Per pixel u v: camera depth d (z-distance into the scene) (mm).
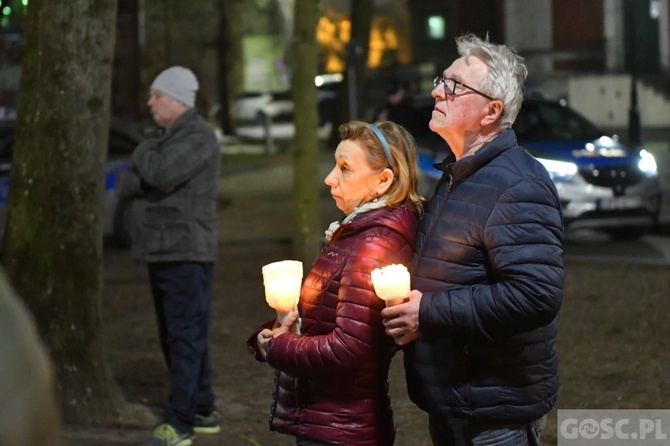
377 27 78312
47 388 2393
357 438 5469
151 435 9477
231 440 9461
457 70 5277
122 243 22016
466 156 5234
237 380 11727
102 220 9766
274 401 5730
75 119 9367
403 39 78625
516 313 4938
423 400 5297
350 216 5559
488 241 5035
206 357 9523
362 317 5273
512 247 4996
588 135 20766
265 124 49188
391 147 5566
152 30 69125
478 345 5117
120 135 22141
